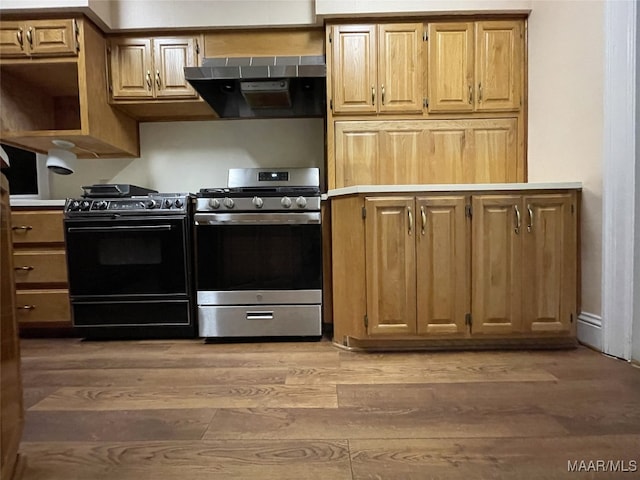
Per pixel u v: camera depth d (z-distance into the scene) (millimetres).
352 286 1948
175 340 2225
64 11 2178
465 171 2402
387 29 2340
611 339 1780
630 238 1693
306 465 1024
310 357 1882
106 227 2191
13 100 2451
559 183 1862
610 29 1701
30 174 2723
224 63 2375
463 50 2352
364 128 2391
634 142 1662
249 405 1375
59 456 1087
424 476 972
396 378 1594
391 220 1872
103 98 2400
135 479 983
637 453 1050
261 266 2166
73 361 1876
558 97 2064
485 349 1937
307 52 2414
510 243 1878
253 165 2785
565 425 1195
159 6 2334
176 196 2230
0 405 888
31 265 2230
